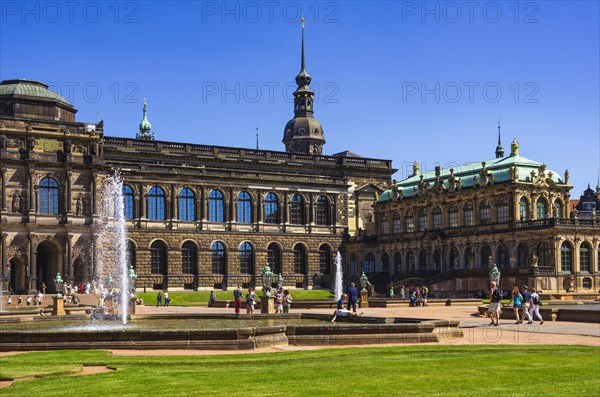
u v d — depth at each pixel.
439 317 71.56
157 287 137.50
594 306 76.19
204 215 142.50
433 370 32.41
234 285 144.12
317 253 154.00
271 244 149.62
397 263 153.62
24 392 27.61
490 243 133.62
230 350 40.34
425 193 148.38
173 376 31.11
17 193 121.12
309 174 160.75
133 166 136.50
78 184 125.56
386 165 170.12
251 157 155.00
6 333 41.31
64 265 122.94
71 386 28.78
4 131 120.94
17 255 120.25
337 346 43.03
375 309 92.00
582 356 37.31
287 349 41.19
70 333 41.28
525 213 131.75
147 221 136.88
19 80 132.25
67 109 133.62
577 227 124.38
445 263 142.12
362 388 28.09
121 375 31.44
